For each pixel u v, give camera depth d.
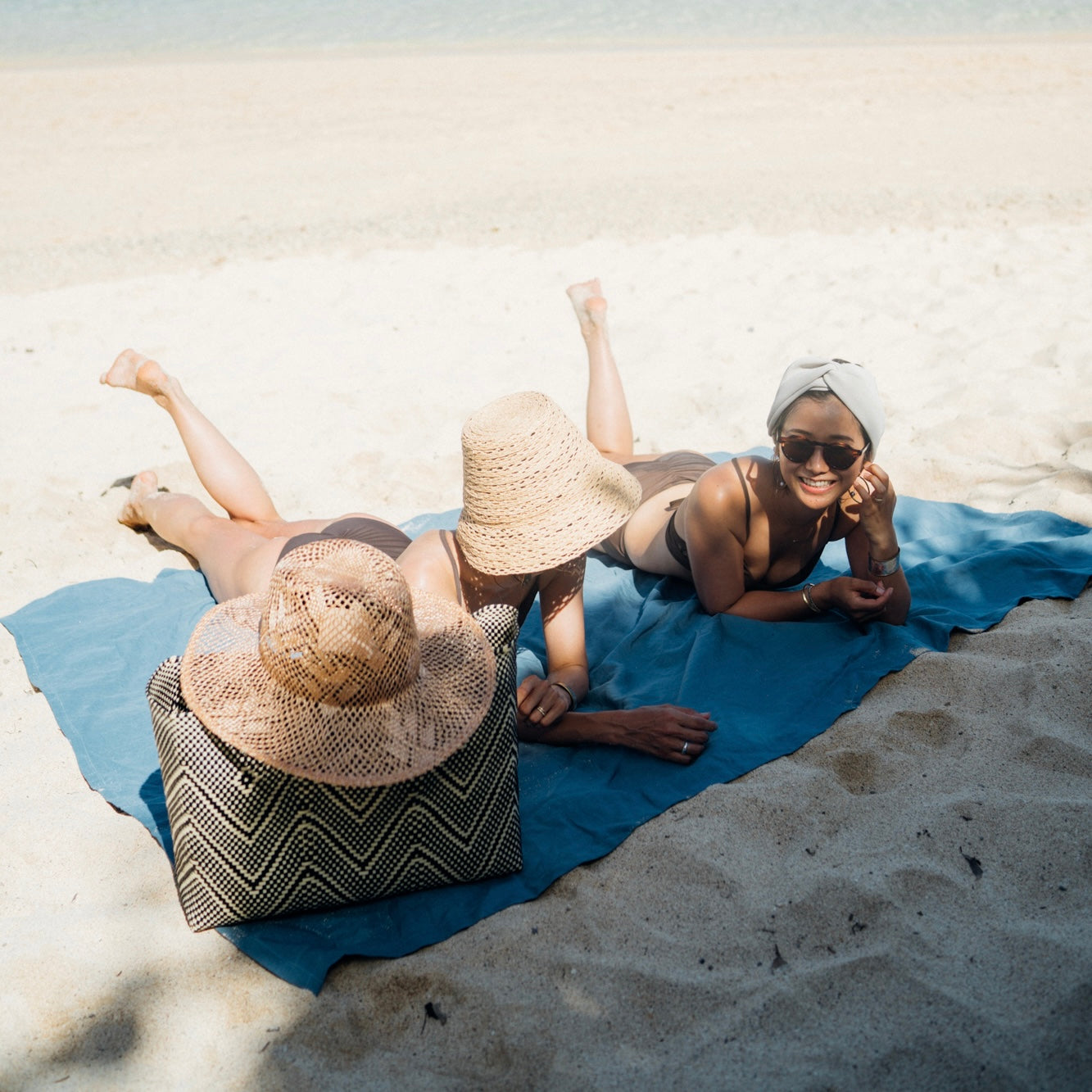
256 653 2.54
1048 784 2.94
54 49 19.75
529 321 7.20
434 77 16.66
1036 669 3.36
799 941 2.50
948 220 8.98
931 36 20.55
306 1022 2.37
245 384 6.39
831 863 2.71
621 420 4.68
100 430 5.88
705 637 3.70
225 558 4.04
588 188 10.65
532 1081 2.21
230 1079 2.25
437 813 2.55
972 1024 2.25
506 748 2.64
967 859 2.70
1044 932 2.46
